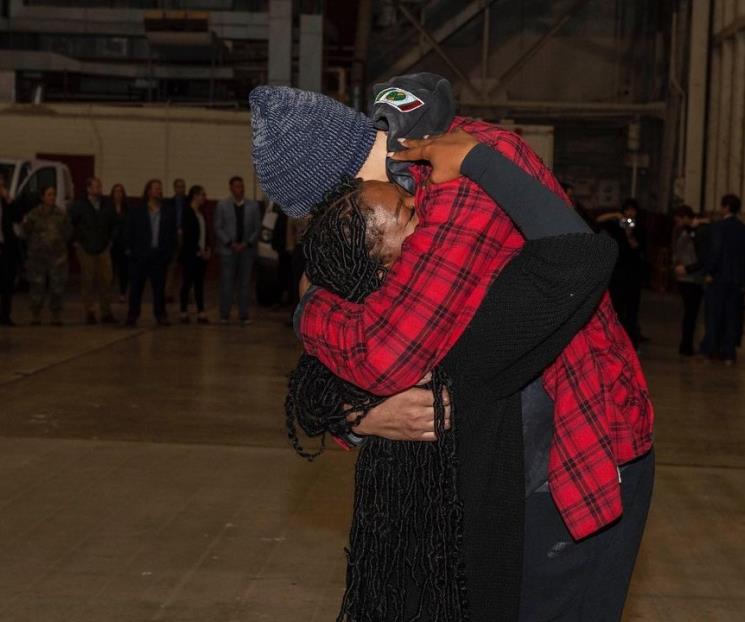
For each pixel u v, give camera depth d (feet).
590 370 7.56
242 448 26.50
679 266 47.42
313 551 18.84
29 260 52.26
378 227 7.48
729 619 16.51
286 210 8.01
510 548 7.51
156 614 16.01
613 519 7.43
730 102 76.28
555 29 100.01
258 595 16.80
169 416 30.35
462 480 7.46
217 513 20.97
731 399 36.24
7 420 29.32
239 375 38.14
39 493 22.17
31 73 104.17
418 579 7.54
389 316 7.19
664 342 53.11
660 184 98.58
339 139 7.72
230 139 88.74
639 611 16.71
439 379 7.36
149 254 52.95
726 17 77.00
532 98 105.50
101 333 49.88
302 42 92.17
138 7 105.09
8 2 103.91
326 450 26.37
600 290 7.23
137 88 104.73
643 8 103.91
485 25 101.50
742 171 71.10
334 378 7.54
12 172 73.46
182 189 63.31
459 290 7.16
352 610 7.62
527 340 7.17
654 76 101.96
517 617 7.61
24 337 47.42
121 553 18.60
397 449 7.58
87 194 54.29
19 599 16.48
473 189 7.27
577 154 105.70
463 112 101.30
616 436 7.68
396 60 105.91
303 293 8.03
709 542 20.15
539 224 7.15
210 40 93.56
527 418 7.58
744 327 56.75
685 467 25.98
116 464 24.67
